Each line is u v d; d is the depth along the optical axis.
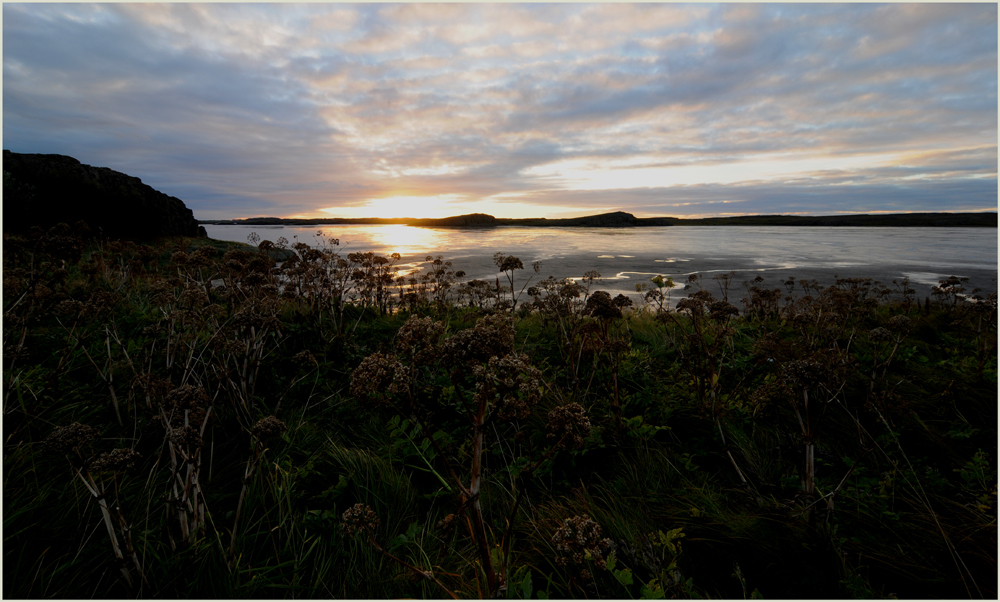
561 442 1.94
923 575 2.36
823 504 2.69
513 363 1.69
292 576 2.27
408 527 2.53
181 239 4.76
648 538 2.45
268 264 4.88
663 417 3.67
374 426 3.61
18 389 2.89
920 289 17.42
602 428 3.35
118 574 2.11
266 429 2.20
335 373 4.36
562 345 4.95
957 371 4.75
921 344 5.91
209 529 2.41
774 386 2.88
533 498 2.89
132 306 5.19
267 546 2.44
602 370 4.44
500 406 1.73
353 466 2.97
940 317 7.62
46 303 3.68
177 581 2.06
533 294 6.32
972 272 24.48
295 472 2.89
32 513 2.29
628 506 2.80
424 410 3.47
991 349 4.89
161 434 3.02
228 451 3.09
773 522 2.60
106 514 1.89
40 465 2.61
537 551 2.43
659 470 3.17
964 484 3.04
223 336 3.29
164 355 3.84
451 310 7.37
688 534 2.60
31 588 2.01
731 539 2.51
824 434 3.58
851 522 2.70
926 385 4.50
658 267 29.27
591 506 2.70
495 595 1.75
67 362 3.52
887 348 5.33
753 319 7.31
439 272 8.12
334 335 4.84
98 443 2.87
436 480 3.06
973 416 3.90
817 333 5.29
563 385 4.33
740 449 3.32
